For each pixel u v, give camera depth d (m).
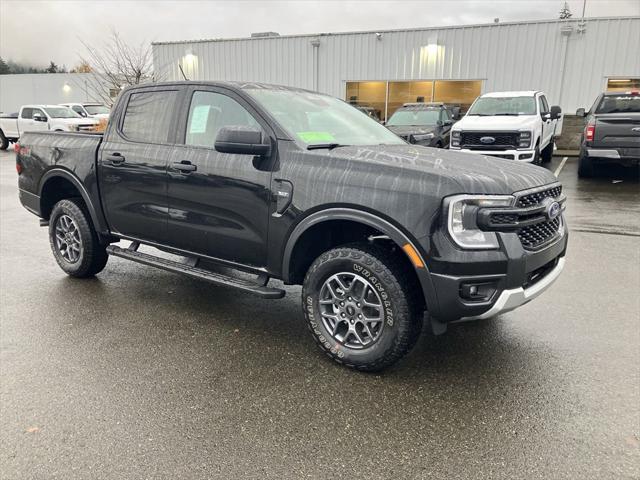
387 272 2.94
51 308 4.20
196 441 2.46
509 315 4.02
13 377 3.06
